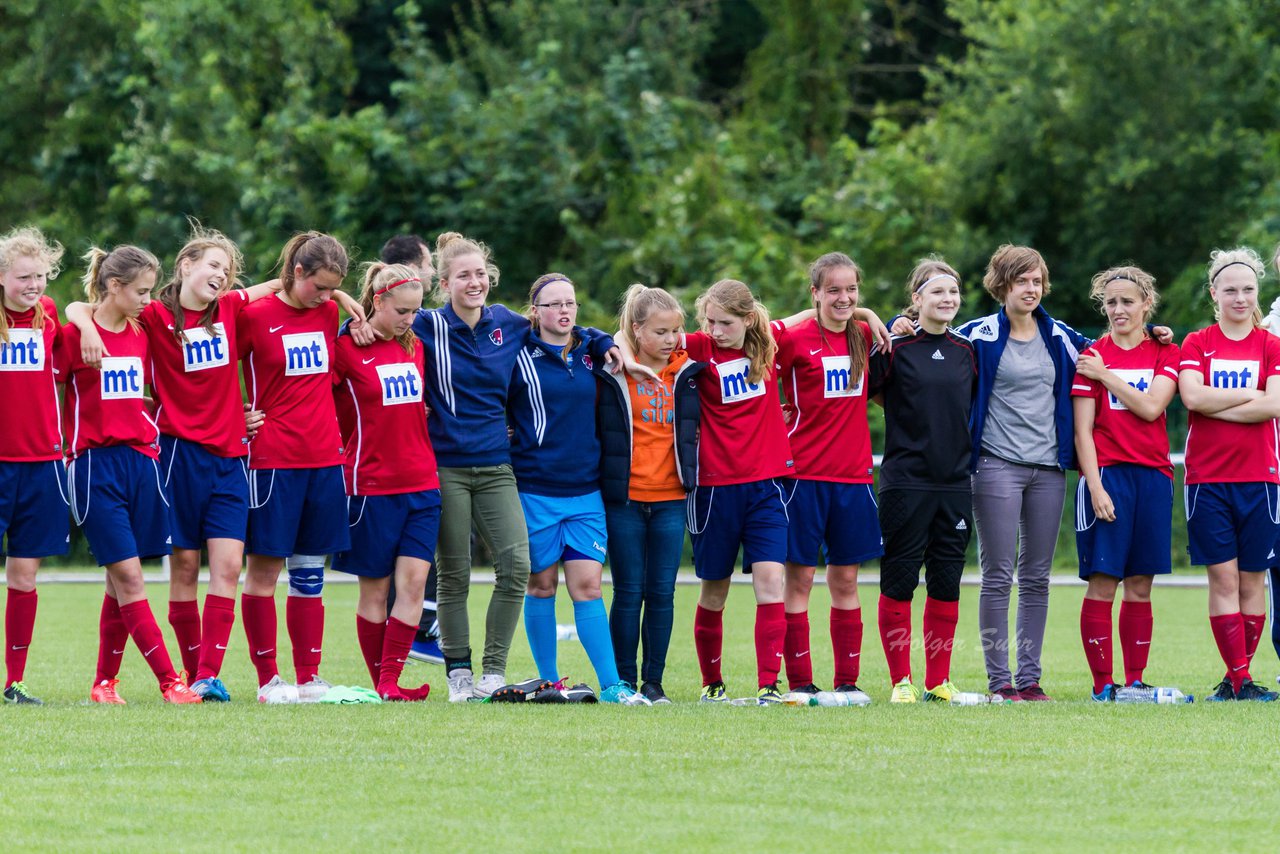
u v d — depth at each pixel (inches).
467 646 1080.8
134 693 1111.6
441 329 1066.1
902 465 1077.1
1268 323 1252.5
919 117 4138.8
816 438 1077.1
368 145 3149.6
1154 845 624.1
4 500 1007.0
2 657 1371.8
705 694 1106.7
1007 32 3430.1
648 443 1075.3
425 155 3164.4
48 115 3501.5
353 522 1066.1
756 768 764.6
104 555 1009.5
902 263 3134.8
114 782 725.9
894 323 1097.4
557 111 3228.3
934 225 3275.1
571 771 755.4
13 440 1005.8
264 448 1041.5
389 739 836.0
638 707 984.3
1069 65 3297.2
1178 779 746.2
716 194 3110.2
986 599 1104.2
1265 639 1477.6
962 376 1082.1
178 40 3361.2
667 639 1080.8
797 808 681.0
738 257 2893.7
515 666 1338.6
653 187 3159.5
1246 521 1107.3
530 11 3873.0
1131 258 3240.7
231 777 737.6
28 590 1023.6
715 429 1067.9
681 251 2962.6
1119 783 737.0
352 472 1062.4
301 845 616.1
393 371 1051.9
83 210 3415.4
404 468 1053.8
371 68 4082.2
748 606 1952.5
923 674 1285.7
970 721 917.8
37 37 3462.1
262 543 1039.6
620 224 3078.2
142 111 3284.9
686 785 725.9
